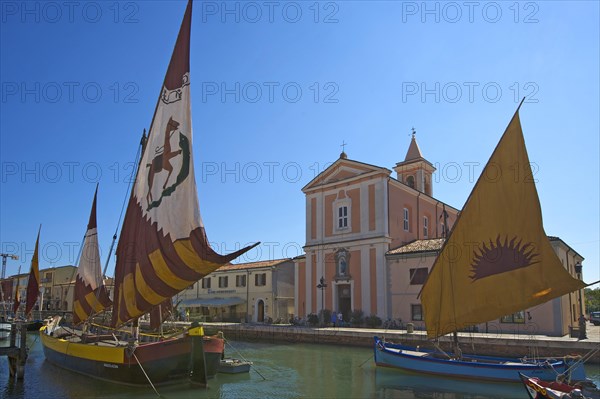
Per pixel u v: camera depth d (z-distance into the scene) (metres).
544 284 19.84
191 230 18.97
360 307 45.12
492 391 20.30
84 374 23.00
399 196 48.78
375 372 25.05
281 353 32.84
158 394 19.39
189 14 21.64
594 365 25.67
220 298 62.88
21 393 20.45
